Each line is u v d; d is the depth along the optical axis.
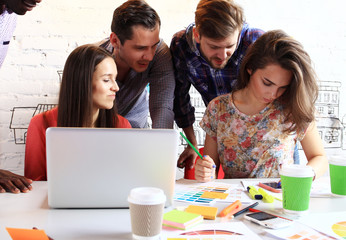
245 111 1.49
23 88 2.23
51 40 2.23
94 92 1.45
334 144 2.55
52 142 0.86
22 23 2.20
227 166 1.51
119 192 0.90
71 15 2.24
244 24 1.68
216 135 1.55
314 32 2.49
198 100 2.39
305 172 0.86
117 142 0.87
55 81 2.26
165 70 1.75
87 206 0.91
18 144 2.24
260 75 1.29
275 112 1.46
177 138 0.89
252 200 1.00
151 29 1.51
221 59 1.46
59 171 0.88
